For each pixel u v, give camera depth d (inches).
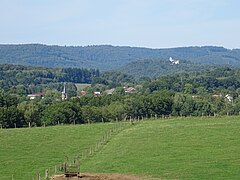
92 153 3454.7
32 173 2952.8
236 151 3161.9
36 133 4512.8
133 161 2999.5
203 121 4909.0
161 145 3513.8
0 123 5708.7
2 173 2989.7
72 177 2364.7
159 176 2561.5
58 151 3671.3
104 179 2306.8
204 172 2625.5
